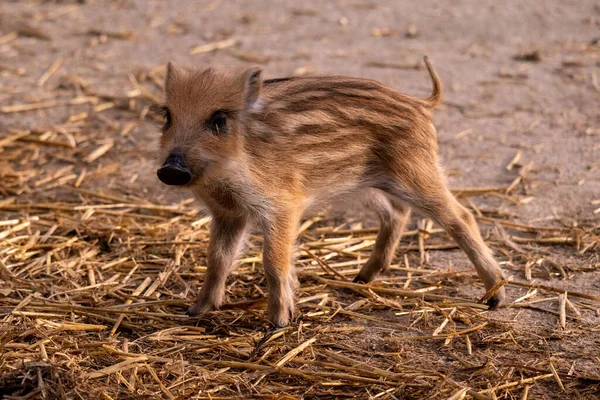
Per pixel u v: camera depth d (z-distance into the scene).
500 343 8.77
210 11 20.94
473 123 14.97
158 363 8.30
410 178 9.45
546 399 7.82
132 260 10.62
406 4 21.48
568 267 10.47
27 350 8.38
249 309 9.40
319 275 10.34
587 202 12.24
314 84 9.41
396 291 9.80
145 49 18.39
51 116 15.28
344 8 21.23
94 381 7.93
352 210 12.27
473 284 10.12
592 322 9.22
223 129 8.70
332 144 9.23
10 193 12.66
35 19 20.09
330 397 7.86
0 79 16.72
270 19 20.38
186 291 9.88
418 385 7.94
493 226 11.64
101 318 9.16
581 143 14.16
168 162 8.48
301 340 8.74
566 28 19.47
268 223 9.02
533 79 16.70
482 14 20.59
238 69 9.16
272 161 8.98
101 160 13.84
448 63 17.53
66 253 10.80
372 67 17.28
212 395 7.82
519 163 13.52
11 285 9.84
